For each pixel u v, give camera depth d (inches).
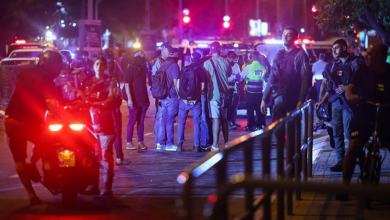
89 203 876.0
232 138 1695.4
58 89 879.1
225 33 4178.2
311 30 5044.3
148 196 926.4
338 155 1066.7
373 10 2230.6
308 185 307.6
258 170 794.8
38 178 891.4
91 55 4377.5
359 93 821.9
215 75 1408.7
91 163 856.9
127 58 4343.0
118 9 7440.9
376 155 799.1
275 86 1106.7
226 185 331.0
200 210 364.2
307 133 957.8
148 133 1818.4
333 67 1066.7
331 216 756.0
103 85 919.7
